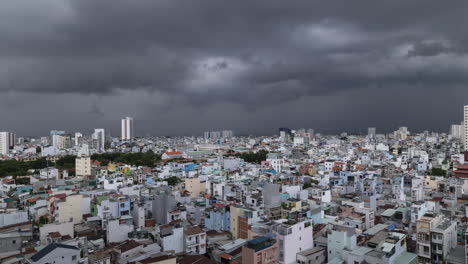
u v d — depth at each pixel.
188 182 175.25
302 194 144.50
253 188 159.50
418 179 174.75
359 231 97.75
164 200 130.12
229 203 130.12
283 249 85.88
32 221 127.12
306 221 93.88
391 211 121.31
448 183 185.88
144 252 90.62
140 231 106.81
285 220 97.12
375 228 102.00
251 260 80.88
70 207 125.62
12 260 79.75
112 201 124.62
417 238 88.75
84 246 92.88
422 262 87.56
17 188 185.62
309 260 86.75
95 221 121.00
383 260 76.12
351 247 85.31
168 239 97.94
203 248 101.94
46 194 163.50
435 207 120.00
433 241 86.19
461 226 105.06
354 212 118.00
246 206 119.06
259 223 100.94
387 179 188.88
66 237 101.00
